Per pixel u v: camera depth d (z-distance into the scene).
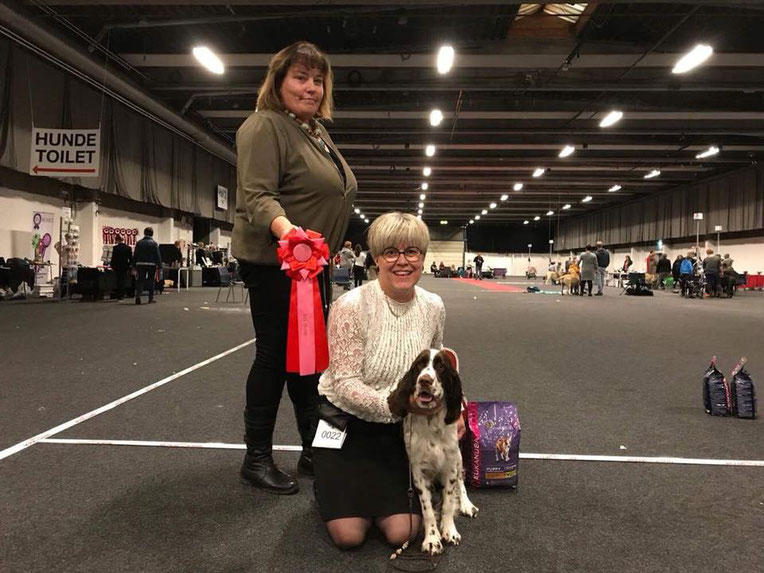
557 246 46.59
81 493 2.26
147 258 11.55
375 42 11.20
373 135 18.31
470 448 2.37
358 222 47.69
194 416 3.37
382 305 2.07
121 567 1.71
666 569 1.74
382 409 1.90
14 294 11.98
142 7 9.63
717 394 3.53
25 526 1.97
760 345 6.64
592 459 2.74
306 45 2.29
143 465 2.58
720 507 2.20
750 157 20.12
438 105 14.88
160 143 17.06
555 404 3.78
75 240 13.12
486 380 4.52
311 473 2.50
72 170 11.01
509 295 17.81
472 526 2.03
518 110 15.11
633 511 2.16
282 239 1.96
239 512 2.11
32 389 3.99
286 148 2.21
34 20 9.34
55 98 12.05
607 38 10.99
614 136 18.33
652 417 3.48
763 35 10.73
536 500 2.26
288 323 2.13
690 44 11.01
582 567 1.74
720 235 24.69
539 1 8.77
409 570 1.70
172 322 8.34
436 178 25.27
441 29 10.65
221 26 10.65
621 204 33.56
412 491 1.95
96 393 3.91
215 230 22.98
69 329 7.29
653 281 24.84
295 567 1.73
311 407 2.49
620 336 7.41
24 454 2.69
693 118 16.20
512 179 25.31
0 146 10.59
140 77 13.12
